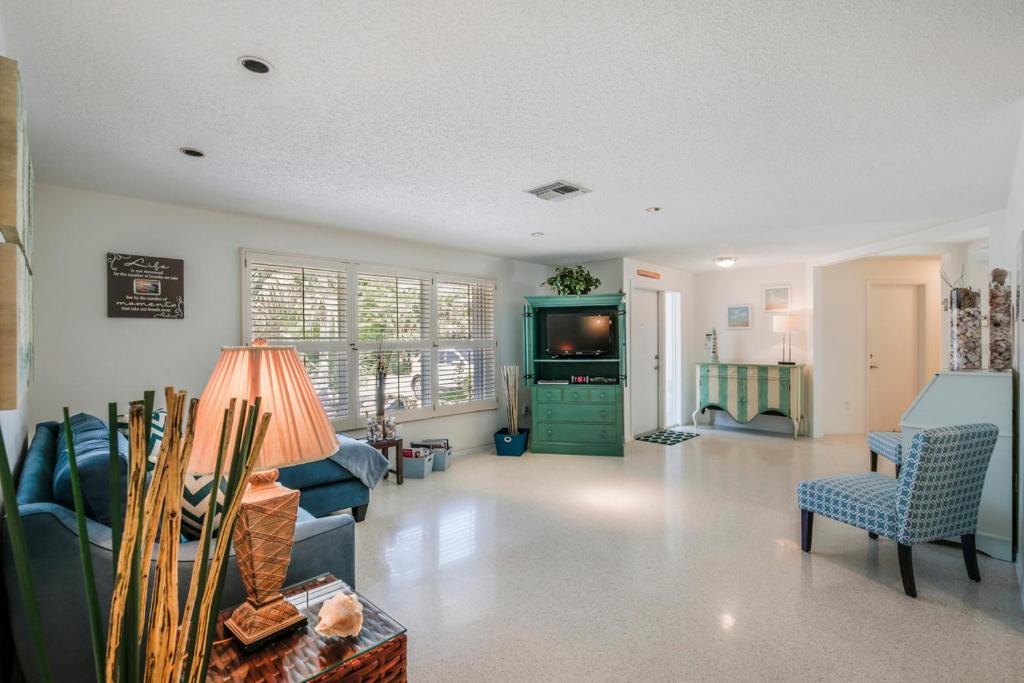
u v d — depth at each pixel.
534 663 1.99
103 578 1.51
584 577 2.69
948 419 3.06
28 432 2.94
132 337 3.38
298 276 4.18
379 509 3.78
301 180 3.04
